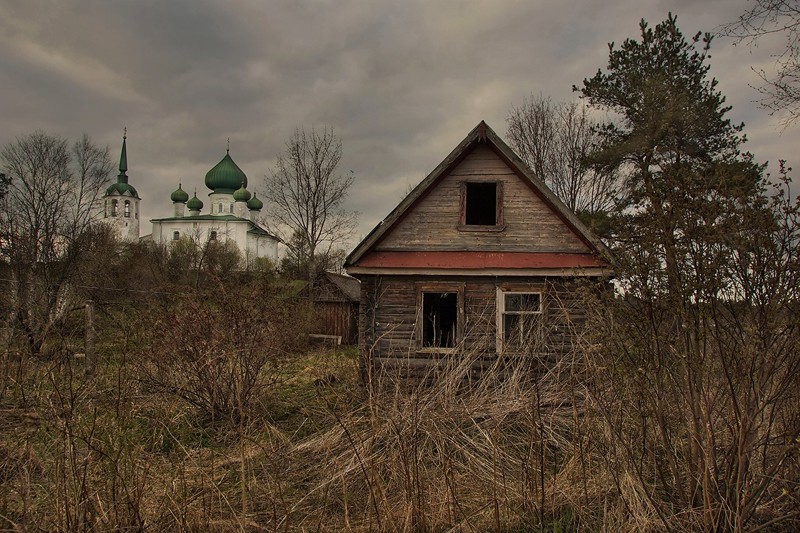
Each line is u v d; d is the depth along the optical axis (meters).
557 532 4.82
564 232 13.07
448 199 13.41
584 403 5.61
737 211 4.21
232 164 82.25
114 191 79.25
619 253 4.80
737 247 4.19
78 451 5.24
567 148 36.47
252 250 77.75
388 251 13.22
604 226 18.53
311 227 42.91
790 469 4.43
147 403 8.30
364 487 5.57
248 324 9.32
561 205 12.70
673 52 20.27
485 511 5.05
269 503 5.41
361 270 12.65
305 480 6.01
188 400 8.89
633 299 4.78
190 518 4.80
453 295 16.52
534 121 37.28
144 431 7.07
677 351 4.54
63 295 13.99
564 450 5.93
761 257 4.18
